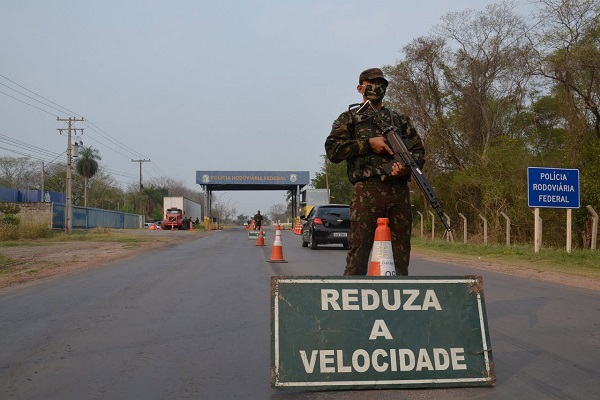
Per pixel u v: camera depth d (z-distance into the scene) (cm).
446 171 3425
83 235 3547
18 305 800
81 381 441
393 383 394
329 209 2050
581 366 474
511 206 2741
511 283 1031
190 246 2398
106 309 753
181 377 449
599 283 1039
